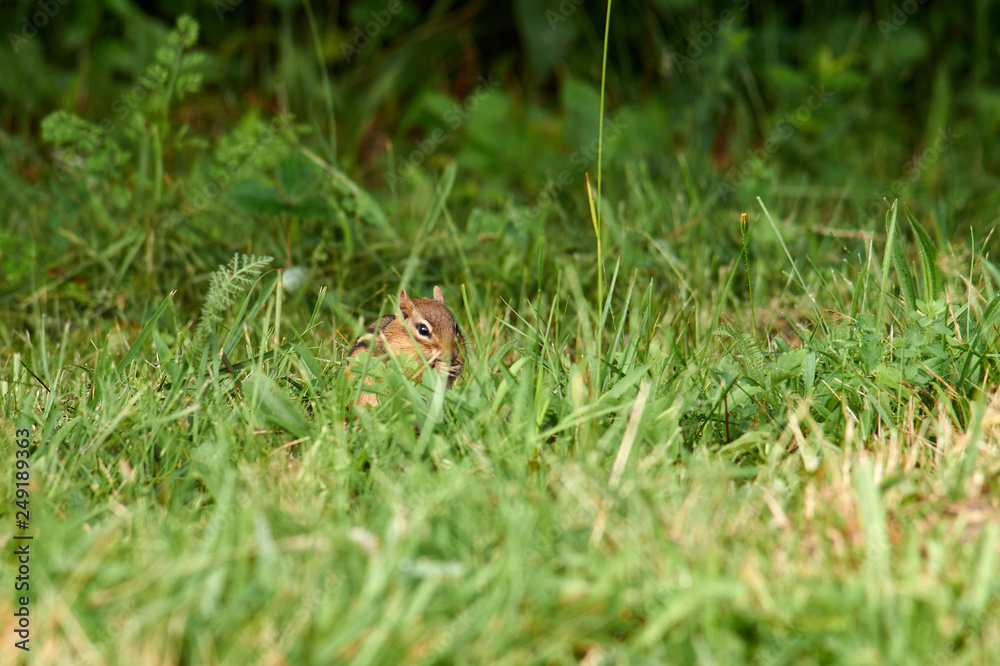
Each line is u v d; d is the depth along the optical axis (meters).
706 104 14.59
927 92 16.22
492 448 5.82
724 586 4.26
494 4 17.08
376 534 4.97
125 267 9.82
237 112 15.91
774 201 12.41
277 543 4.77
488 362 7.36
